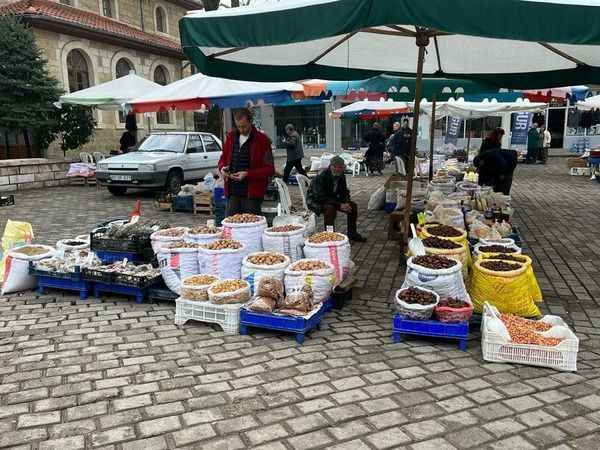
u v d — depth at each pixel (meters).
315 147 30.98
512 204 12.00
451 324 4.14
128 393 3.45
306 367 3.82
